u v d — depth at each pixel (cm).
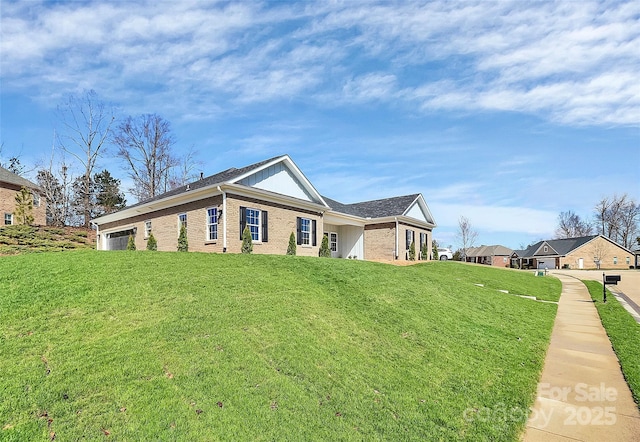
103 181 4269
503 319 884
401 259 2556
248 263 984
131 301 601
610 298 1470
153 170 4066
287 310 654
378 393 433
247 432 329
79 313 540
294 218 1853
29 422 309
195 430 322
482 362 574
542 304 1245
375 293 863
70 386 361
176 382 389
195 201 1686
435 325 721
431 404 421
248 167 1822
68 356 418
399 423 376
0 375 370
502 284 1711
